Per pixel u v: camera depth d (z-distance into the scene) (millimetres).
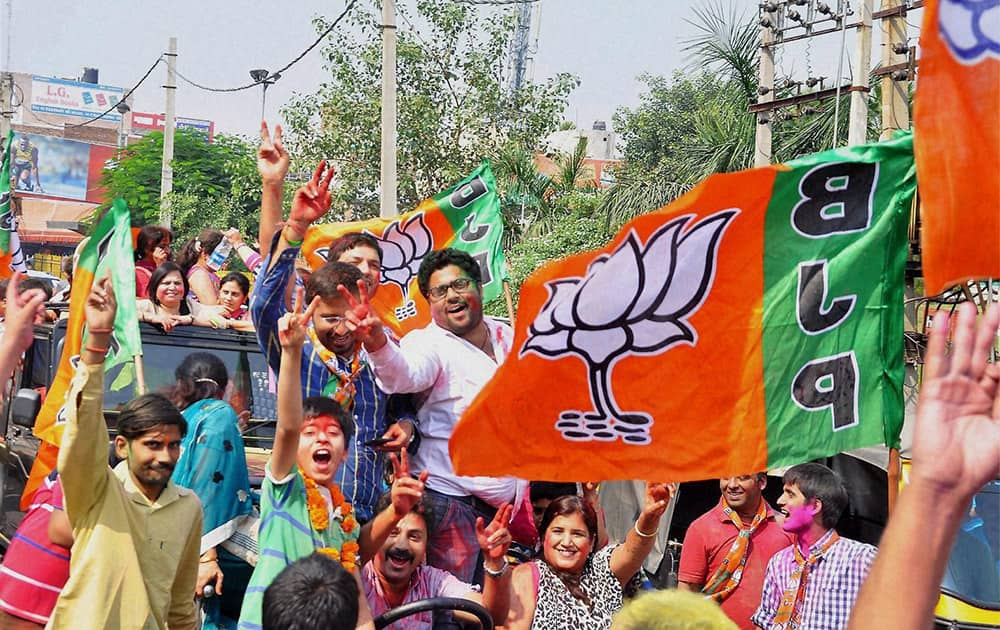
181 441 5008
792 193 4277
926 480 1835
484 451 4352
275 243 5359
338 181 20984
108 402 6840
